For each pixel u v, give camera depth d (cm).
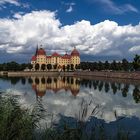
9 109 1839
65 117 3338
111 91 9012
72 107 4662
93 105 4972
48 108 4428
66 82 14525
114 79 17588
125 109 4788
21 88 9325
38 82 14112
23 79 17062
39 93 7794
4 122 1622
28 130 1688
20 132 1636
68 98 6581
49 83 13450
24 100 5081
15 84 11588
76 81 15575
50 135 1653
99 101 5981
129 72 17775
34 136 1728
